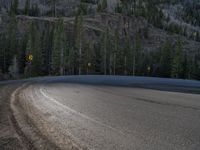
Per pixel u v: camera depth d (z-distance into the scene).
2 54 70.62
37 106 7.70
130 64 83.19
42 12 167.75
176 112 7.14
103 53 79.06
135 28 160.00
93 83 20.66
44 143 4.15
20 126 5.21
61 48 67.75
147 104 8.74
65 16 162.75
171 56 82.88
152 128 5.18
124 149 3.89
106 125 5.40
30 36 66.12
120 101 9.41
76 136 4.55
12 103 8.16
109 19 155.38
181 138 4.48
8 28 88.44
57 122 5.63
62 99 9.44
